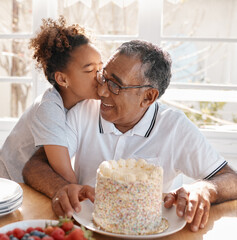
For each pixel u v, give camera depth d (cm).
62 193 130
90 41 169
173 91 255
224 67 539
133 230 112
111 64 146
